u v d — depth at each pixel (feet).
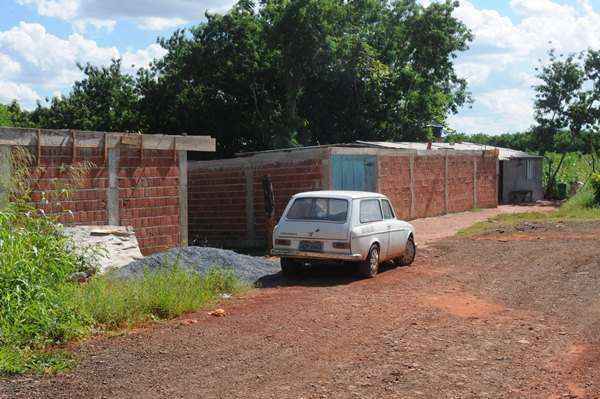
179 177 53.62
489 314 29.76
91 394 18.84
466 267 44.88
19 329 23.97
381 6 136.87
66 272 30.04
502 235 64.44
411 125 136.15
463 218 89.92
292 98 122.11
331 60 120.88
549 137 145.79
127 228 43.98
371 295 34.35
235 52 122.01
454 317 29.07
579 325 27.50
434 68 144.15
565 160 168.55
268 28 117.60
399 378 20.30
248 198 74.90
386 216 43.88
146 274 34.42
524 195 135.64
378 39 139.95
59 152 44.42
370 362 22.06
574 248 51.70
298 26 114.52
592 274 40.19
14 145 41.57
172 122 124.36
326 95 131.64
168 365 21.68
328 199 40.34
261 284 38.45
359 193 42.27
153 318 28.40
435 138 145.07
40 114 137.08
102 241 41.29
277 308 30.94
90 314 26.96
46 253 28.71
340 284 38.14
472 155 104.78
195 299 31.48
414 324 27.61
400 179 84.38
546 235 62.44
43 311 24.77
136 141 49.65
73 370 21.16
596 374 20.72
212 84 124.88
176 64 126.41
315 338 25.23
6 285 25.25
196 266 39.42
